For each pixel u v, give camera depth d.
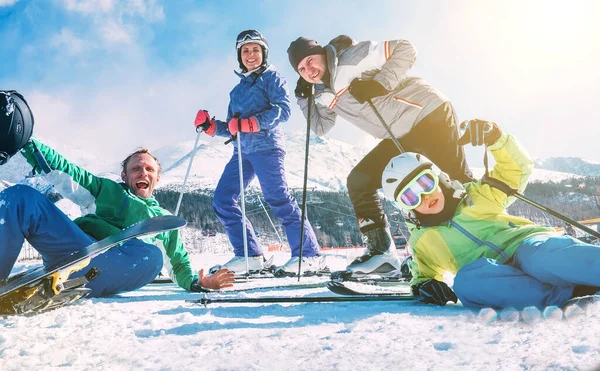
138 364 1.30
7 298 2.12
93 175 3.21
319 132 4.29
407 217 2.57
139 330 1.82
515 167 2.48
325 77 3.72
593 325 1.43
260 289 3.53
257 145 4.79
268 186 4.85
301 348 1.40
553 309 1.64
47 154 3.02
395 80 3.34
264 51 4.75
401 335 1.51
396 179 2.46
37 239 2.52
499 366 1.08
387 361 1.19
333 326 1.79
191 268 3.51
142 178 3.37
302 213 4.39
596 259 1.86
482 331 1.50
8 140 2.02
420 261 2.57
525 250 2.10
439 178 2.46
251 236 5.08
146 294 3.39
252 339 1.58
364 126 3.67
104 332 1.79
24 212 2.40
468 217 2.41
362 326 1.73
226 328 1.86
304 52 3.65
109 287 3.14
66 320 2.02
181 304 2.67
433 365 1.13
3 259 2.35
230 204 5.01
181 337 1.67
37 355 1.43
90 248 2.17
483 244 2.36
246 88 4.79
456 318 1.81
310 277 4.82
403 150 3.32
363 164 3.74
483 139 2.46
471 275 2.11
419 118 3.44
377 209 3.79
